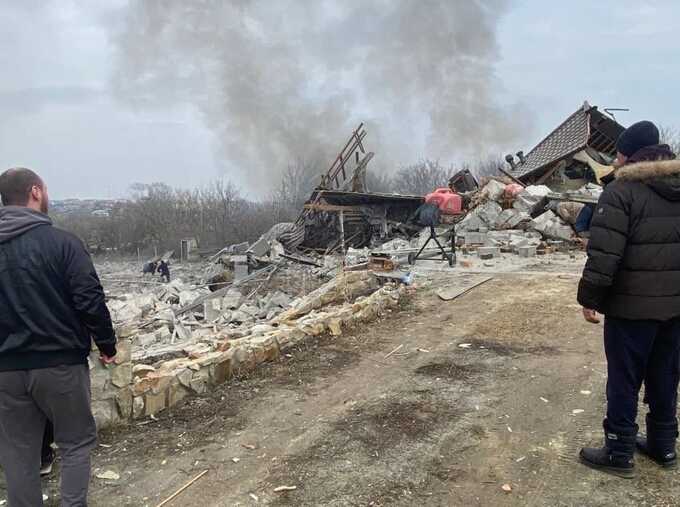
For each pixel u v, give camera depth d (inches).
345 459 144.5
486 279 391.2
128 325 165.8
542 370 210.7
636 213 120.6
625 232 121.0
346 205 813.9
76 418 113.0
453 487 131.1
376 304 307.4
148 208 1653.5
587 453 138.3
